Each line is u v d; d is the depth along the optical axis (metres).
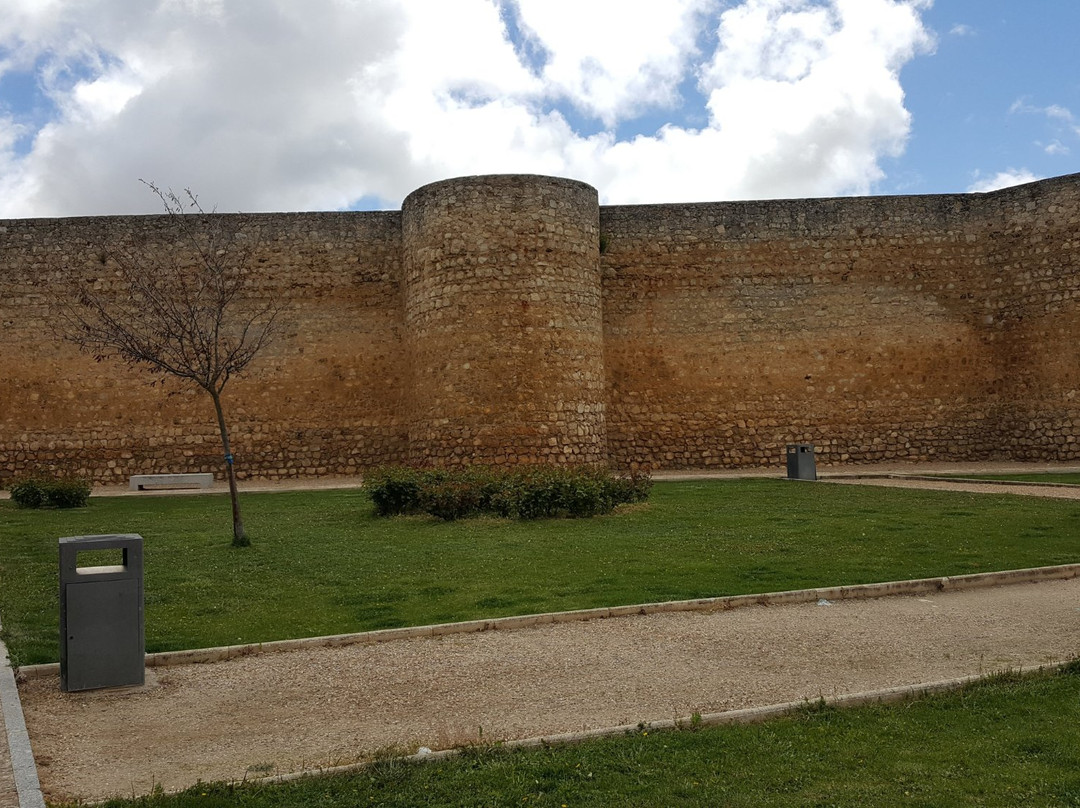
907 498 16.19
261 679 6.83
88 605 6.65
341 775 4.92
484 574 10.31
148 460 24.42
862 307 25.08
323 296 24.88
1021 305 24.42
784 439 24.86
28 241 24.48
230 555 11.89
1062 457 23.62
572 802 4.65
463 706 6.11
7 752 5.20
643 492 16.47
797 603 8.95
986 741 5.38
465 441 21.53
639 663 6.99
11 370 24.39
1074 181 23.66
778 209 25.27
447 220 22.05
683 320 25.03
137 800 4.60
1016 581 9.77
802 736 5.44
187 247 24.33
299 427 24.64
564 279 22.00
